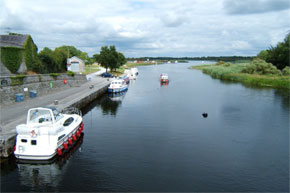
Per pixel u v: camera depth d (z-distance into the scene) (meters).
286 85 53.75
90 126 23.09
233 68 87.75
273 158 16.20
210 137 20.23
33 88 29.91
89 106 32.34
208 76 88.81
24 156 14.16
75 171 13.86
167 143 18.69
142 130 21.97
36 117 16.11
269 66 72.94
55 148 14.61
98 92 38.84
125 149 17.31
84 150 17.05
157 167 14.52
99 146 17.86
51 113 15.99
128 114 28.22
